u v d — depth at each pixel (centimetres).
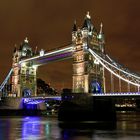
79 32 11844
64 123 9331
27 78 16175
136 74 10006
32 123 9588
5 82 17412
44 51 13788
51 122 9856
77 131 6912
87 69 11262
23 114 15100
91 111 9831
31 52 16412
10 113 14838
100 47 11900
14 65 16675
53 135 6241
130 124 8838
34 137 5925
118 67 10544
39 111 15862
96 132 6669
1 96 16400
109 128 7519
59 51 12769
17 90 16025
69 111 10038
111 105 10006
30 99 14862
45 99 14275
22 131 7100
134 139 5528
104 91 11194
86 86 11162
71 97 10106
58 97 13412
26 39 16738
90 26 11894
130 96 9325
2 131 7125
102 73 11775
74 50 11950
